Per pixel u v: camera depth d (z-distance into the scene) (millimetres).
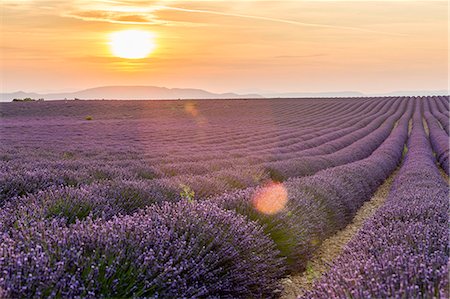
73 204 5523
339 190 9320
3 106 72562
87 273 2982
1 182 6906
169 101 95625
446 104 73188
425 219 5664
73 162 13078
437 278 2904
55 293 2570
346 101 91250
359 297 2734
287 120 55469
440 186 9516
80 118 60250
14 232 3633
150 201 6777
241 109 77562
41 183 7633
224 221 4539
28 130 38000
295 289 5016
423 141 26344
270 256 4703
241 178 10461
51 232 3564
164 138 32219
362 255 4008
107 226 3754
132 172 10906
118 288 3014
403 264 3180
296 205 6602
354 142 28734
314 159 16516
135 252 3391
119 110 72938
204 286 3381
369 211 10445
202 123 51656
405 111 63938
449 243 3961
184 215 4441
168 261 3482
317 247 6641
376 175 14453
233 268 4016
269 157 18062
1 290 2377
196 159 17906
